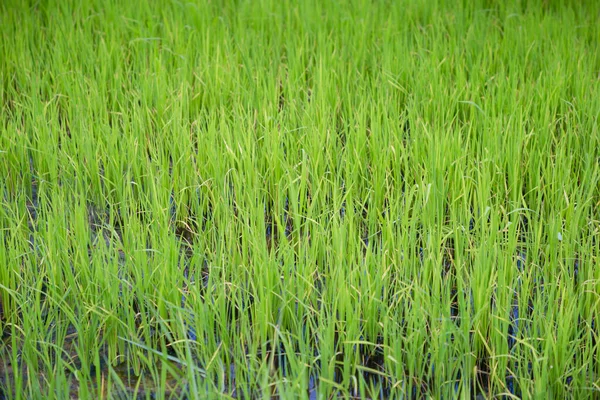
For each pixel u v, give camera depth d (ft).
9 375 9.72
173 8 20.07
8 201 13.37
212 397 8.59
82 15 19.52
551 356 9.34
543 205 12.30
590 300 10.24
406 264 10.68
